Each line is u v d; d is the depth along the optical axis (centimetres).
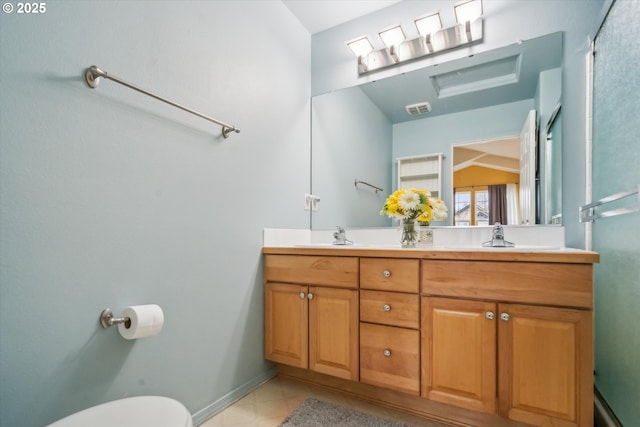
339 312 151
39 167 87
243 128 164
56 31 91
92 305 99
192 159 135
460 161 185
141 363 113
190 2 136
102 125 103
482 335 120
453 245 181
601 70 134
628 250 109
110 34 105
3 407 80
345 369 148
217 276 146
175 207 127
